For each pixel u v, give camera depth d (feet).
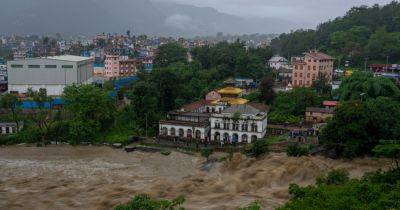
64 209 249.14
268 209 242.37
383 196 199.41
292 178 295.28
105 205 255.29
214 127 392.27
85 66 631.97
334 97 471.62
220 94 481.87
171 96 467.93
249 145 358.84
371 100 377.30
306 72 558.56
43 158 354.13
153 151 371.76
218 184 287.07
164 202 197.36
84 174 314.14
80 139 399.24
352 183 229.45
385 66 594.24
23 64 575.38
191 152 363.76
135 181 298.97
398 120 336.90
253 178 294.66
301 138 370.53
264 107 435.12
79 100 405.18
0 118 431.43
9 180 298.76
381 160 322.96
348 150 326.03
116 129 424.87
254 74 604.08
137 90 436.35
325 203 189.98
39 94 458.09
